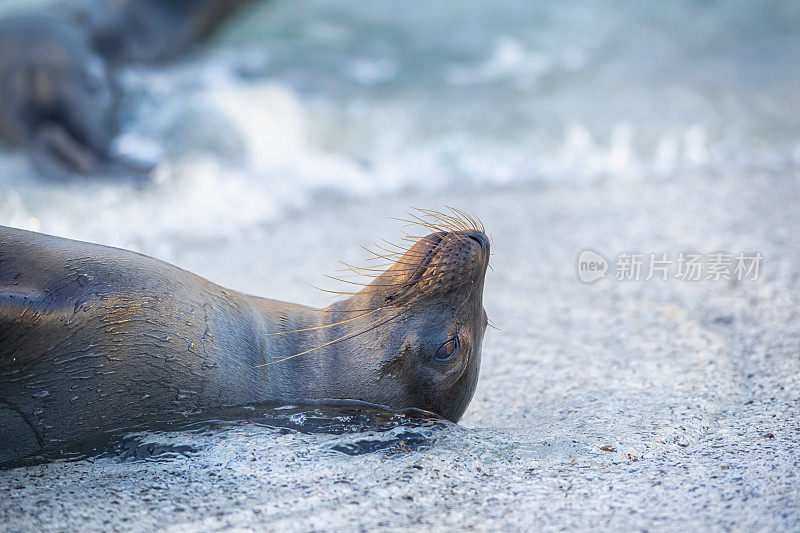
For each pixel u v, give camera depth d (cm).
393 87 4550
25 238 1430
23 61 3731
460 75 4706
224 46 5112
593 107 4156
